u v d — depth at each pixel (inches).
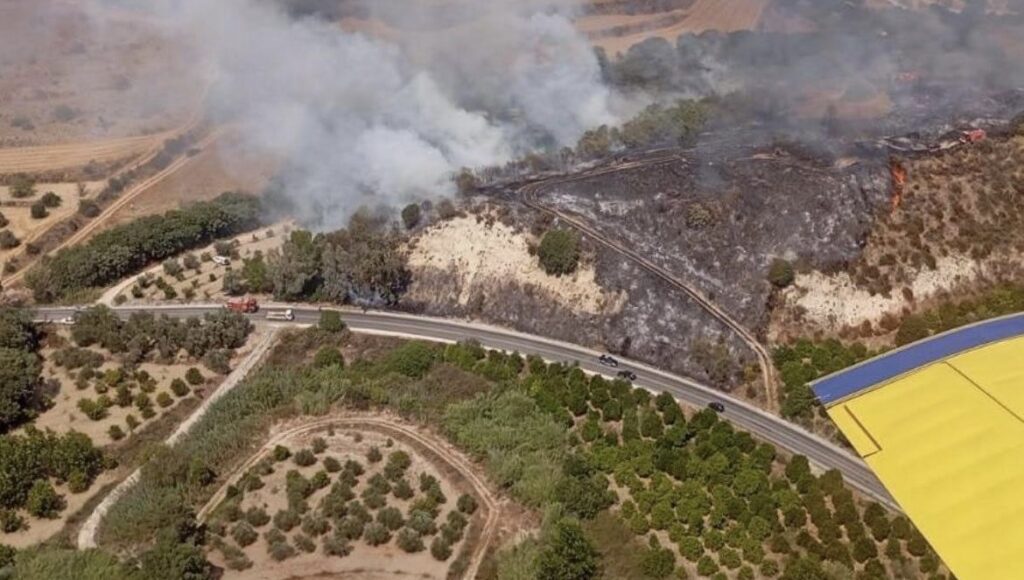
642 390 6407.5
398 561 5201.8
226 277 7588.6
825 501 5595.5
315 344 7052.2
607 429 6161.4
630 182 7795.3
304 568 5152.6
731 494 5536.4
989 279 7180.1
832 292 7003.0
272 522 5393.7
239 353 6988.2
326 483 5610.2
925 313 6909.5
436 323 7278.5
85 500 5738.2
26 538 5482.3
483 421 6038.4
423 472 5708.7
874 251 7185.0
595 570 5093.5
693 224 7327.8
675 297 7071.9
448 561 5201.8
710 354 6742.1
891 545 5241.1
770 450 5885.8
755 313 6939.0
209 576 5068.9
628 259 7298.2
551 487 5541.3
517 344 7042.3
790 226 7258.9
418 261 7652.6
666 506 5467.5
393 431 5999.0
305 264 7460.6
